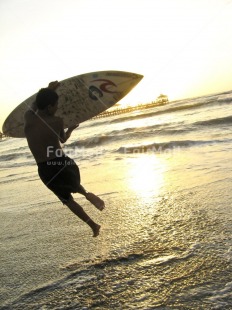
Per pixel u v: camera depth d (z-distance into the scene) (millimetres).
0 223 4867
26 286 2820
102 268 2924
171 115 29703
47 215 4871
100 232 3814
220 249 2916
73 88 4191
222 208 3922
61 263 3154
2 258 3518
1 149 31000
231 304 2146
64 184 3021
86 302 2447
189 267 2707
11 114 4059
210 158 7438
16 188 7742
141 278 2660
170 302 2287
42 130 2986
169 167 7258
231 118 15742
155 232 3555
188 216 3869
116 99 4273
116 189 5879
